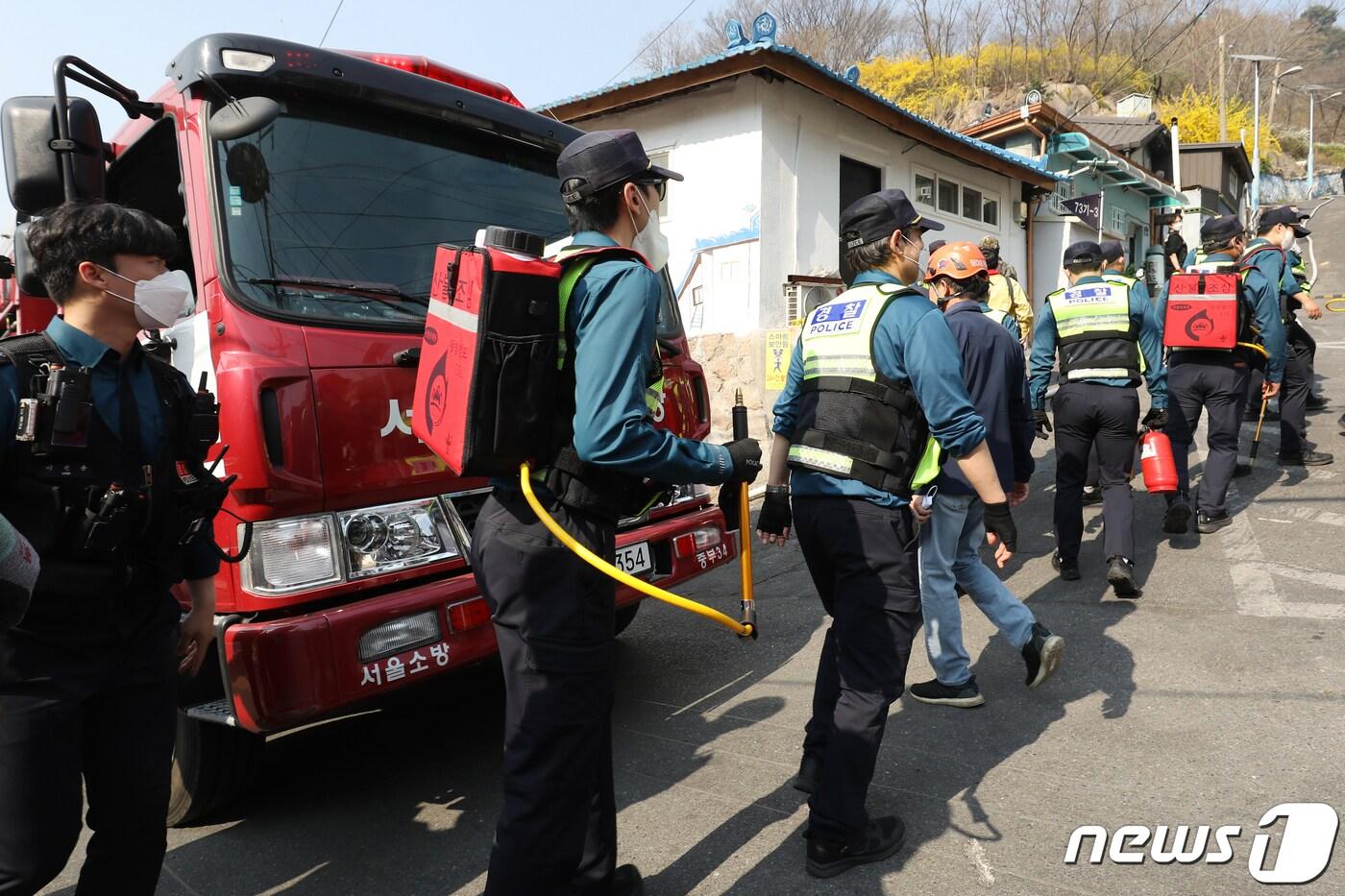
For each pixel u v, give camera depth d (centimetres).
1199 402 536
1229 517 538
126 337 186
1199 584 448
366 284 293
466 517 303
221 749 285
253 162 285
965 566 336
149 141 323
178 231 320
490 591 200
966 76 3881
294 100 299
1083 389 444
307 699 250
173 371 202
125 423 183
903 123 1020
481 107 340
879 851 249
